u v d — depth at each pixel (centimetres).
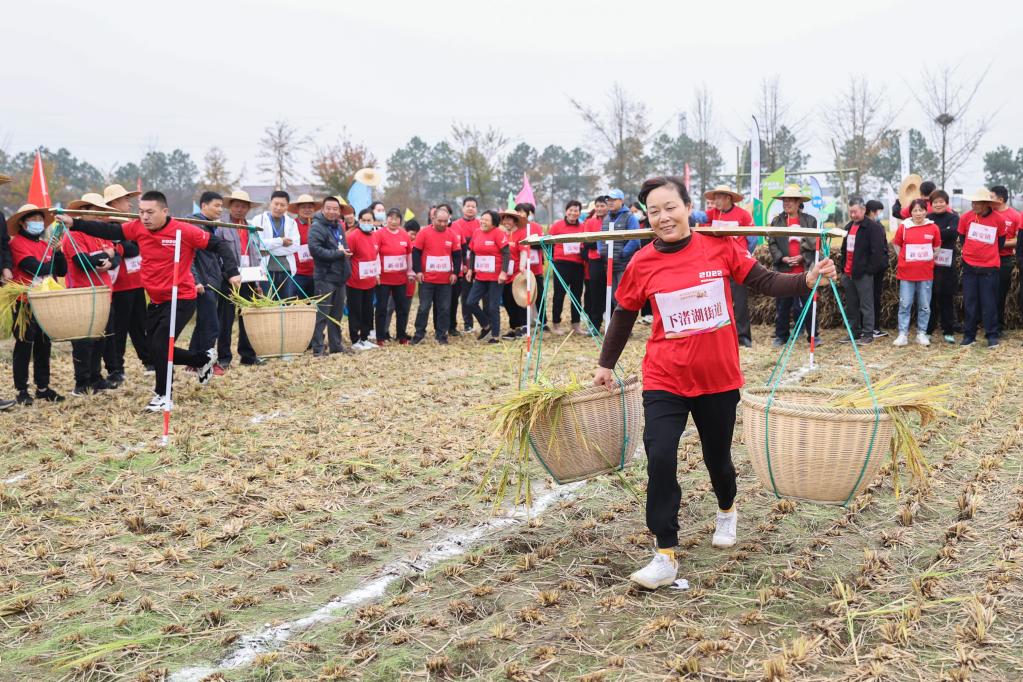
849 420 342
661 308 355
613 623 332
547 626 331
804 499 360
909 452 360
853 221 1088
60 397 775
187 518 460
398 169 5438
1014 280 1130
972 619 324
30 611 355
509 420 388
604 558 393
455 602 348
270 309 724
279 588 370
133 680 300
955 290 1166
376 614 341
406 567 394
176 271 628
